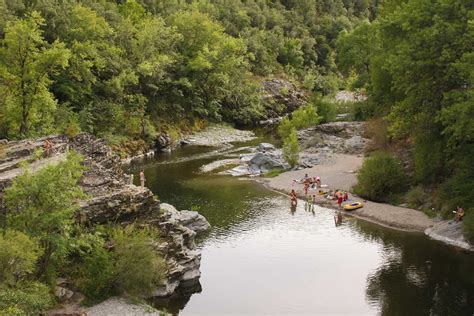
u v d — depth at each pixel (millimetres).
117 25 94500
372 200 55625
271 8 181250
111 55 86875
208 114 106000
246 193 60125
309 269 39188
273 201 56969
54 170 31516
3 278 27234
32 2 82562
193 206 55031
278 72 146375
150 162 77312
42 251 28844
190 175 68688
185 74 101812
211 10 142250
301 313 32531
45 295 28609
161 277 33906
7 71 61469
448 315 31875
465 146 48000
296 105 129125
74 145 45125
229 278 37875
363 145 75812
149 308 31984
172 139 90438
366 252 42281
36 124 64625
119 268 32781
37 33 61062
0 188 33750
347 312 32531
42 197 30875
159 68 93438
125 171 70938
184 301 34406
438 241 44188
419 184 54219
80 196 32594
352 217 51281
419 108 51594
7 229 29234
